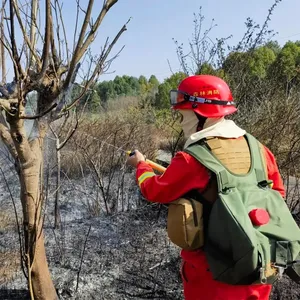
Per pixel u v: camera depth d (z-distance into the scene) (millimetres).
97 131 7023
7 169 6363
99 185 5484
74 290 3396
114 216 5234
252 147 1872
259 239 1632
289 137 4727
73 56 2100
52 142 5422
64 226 4863
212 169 1714
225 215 1634
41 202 2641
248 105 5062
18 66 2010
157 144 7812
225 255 1648
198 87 1888
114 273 3723
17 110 2084
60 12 2268
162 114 9516
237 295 1759
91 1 2025
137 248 4246
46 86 2262
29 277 2543
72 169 6289
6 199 5848
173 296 3371
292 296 3219
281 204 1777
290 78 6012
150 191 1854
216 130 1847
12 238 4379
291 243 1662
